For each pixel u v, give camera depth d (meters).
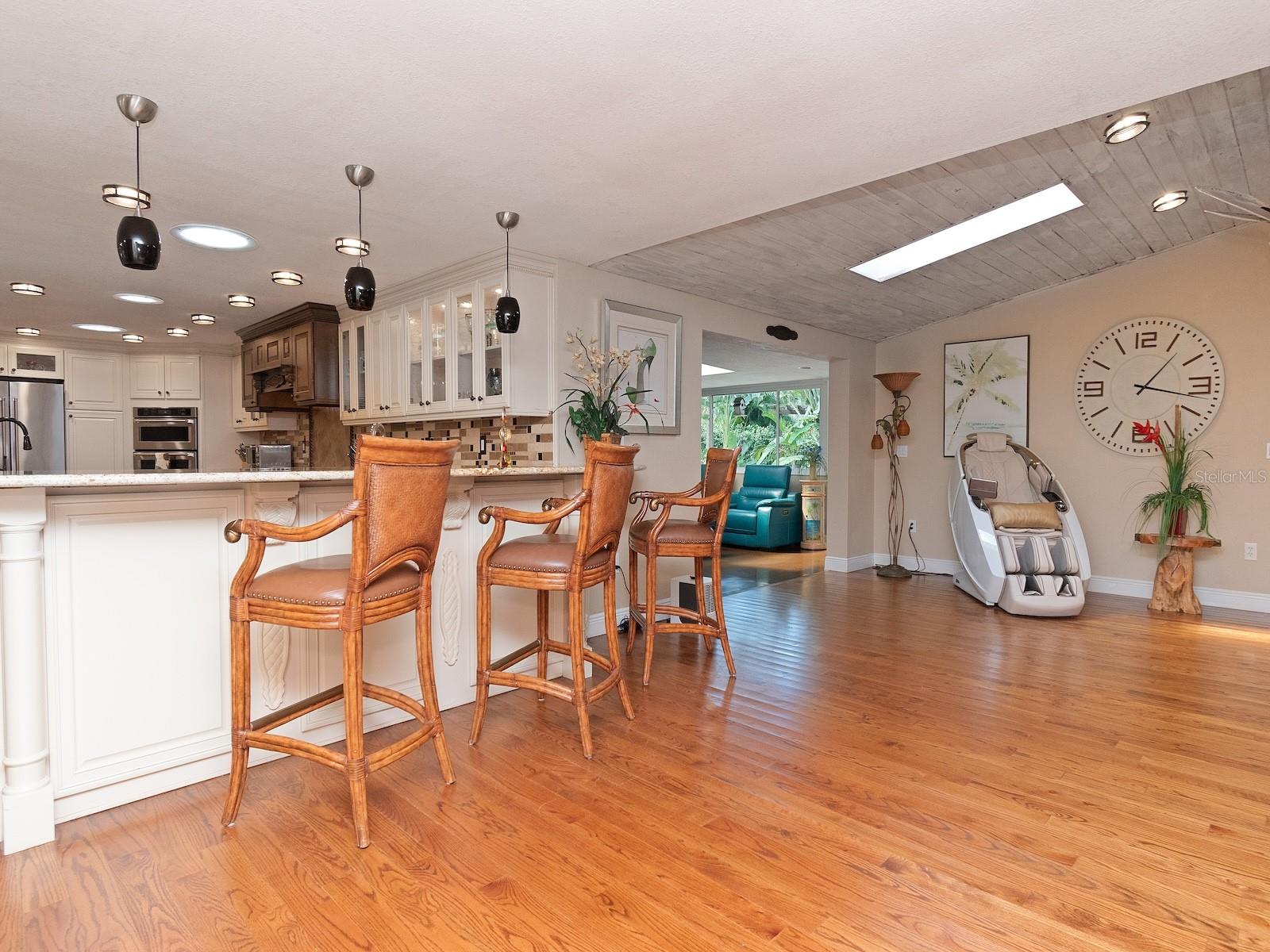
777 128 2.36
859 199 3.45
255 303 4.93
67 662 1.97
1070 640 3.98
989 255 4.57
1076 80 2.07
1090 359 5.30
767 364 7.50
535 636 3.23
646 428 4.41
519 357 3.76
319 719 2.49
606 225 3.33
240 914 1.58
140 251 2.13
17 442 5.92
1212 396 4.81
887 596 5.27
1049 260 4.82
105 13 1.67
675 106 2.20
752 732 2.64
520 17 1.72
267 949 1.47
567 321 3.97
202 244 3.54
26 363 6.04
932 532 6.24
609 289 4.21
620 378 4.14
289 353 5.32
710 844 1.87
